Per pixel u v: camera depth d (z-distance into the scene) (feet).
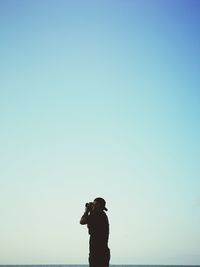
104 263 33.04
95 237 33.35
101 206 34.60
